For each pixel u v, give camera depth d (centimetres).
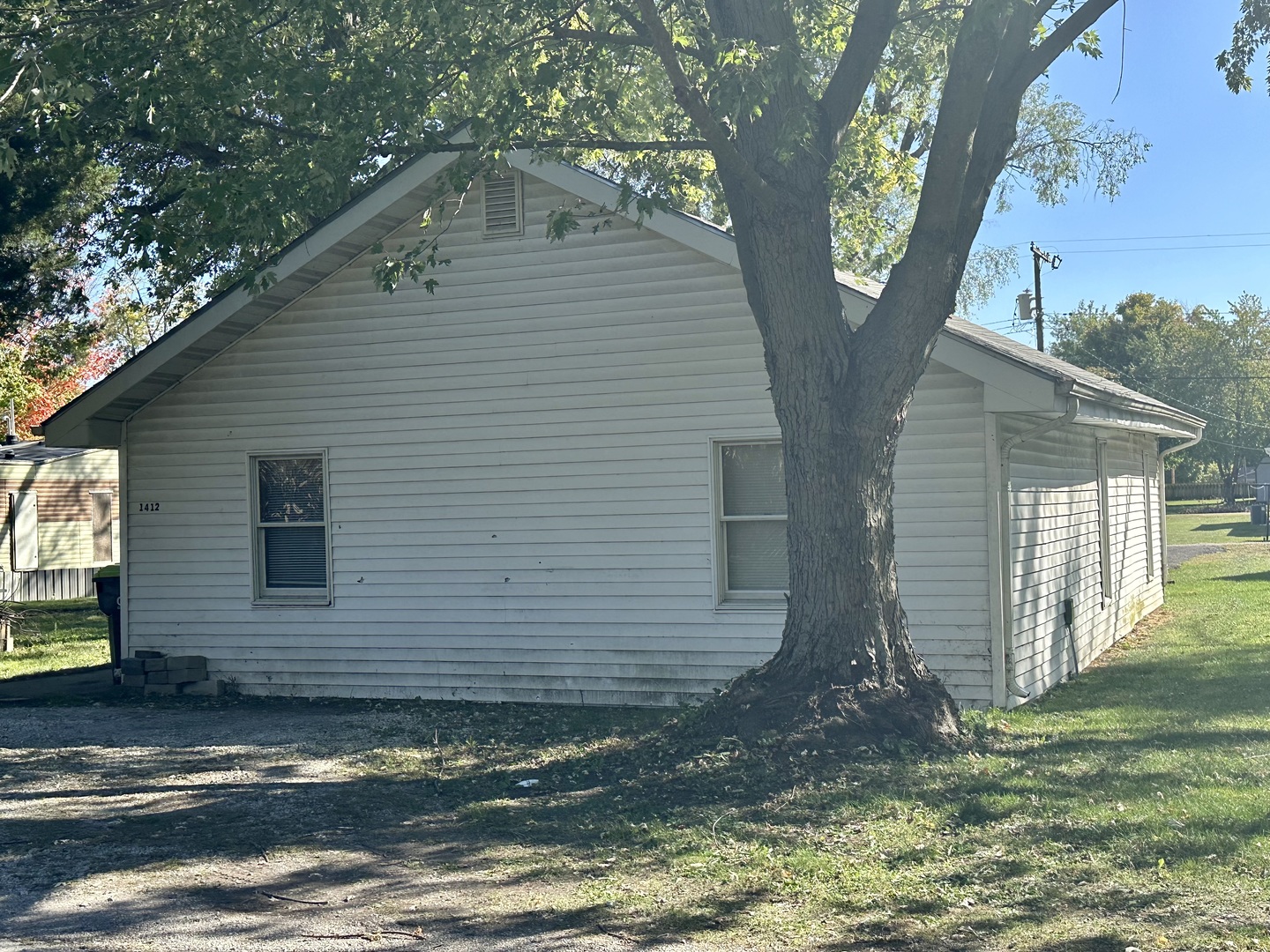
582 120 1129
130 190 2030
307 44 1384
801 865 663
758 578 1209
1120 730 985
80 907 630
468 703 1291
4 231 1659
